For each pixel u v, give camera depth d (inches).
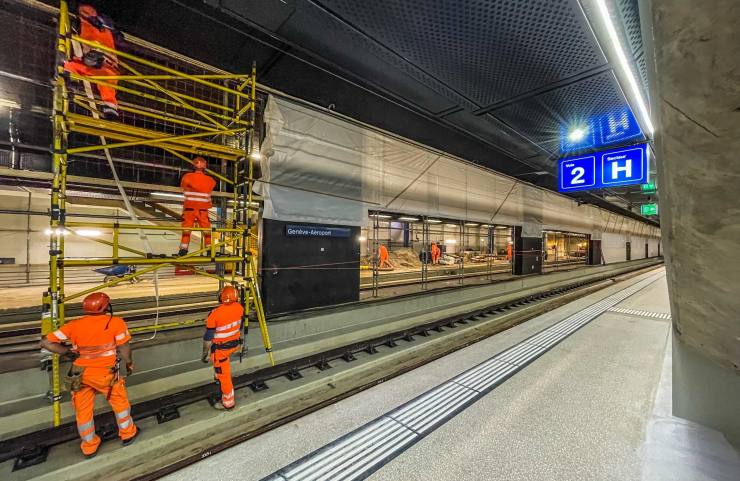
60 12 103.0
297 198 196.2
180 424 115.1
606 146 256.4
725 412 88.0
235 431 118.7
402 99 196.5
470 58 140.8
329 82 181.8
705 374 91.5
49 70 149.9
